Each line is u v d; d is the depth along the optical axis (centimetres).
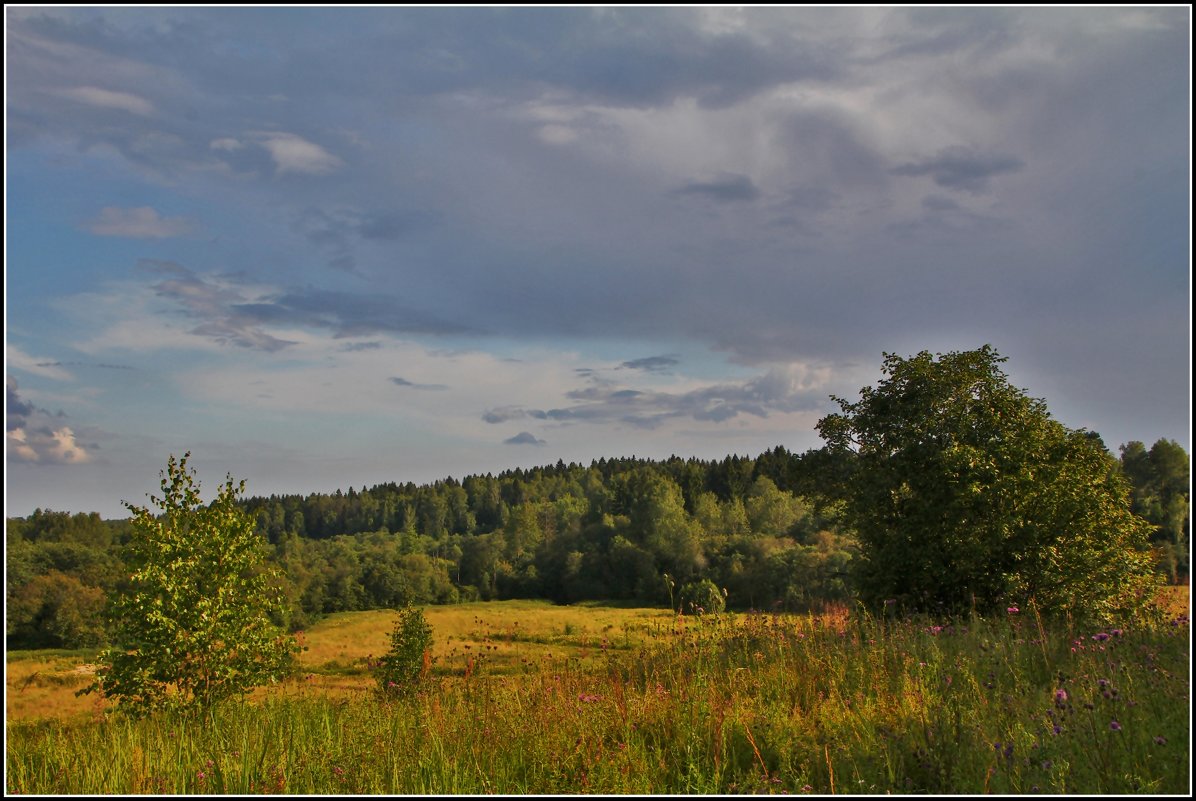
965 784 506
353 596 9025
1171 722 539
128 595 1198
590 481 18338
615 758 616
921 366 2252
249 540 1265
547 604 8800
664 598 7775
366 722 814
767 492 10494
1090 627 958
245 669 1192
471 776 630
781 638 1012
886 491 2188
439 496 17788
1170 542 2267
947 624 1086
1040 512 2014
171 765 740
